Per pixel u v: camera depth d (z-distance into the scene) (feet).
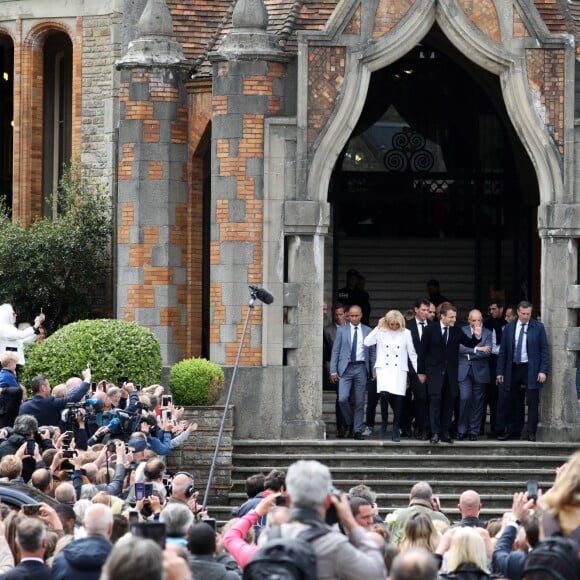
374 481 159.63
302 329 170.30
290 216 170.50
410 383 168.76
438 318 176.65
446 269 206.08
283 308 170.50
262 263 171.01
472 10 172.14
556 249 171.32
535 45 172.04
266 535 74.54
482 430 171.83
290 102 172.76
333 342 175.22
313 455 163.02
